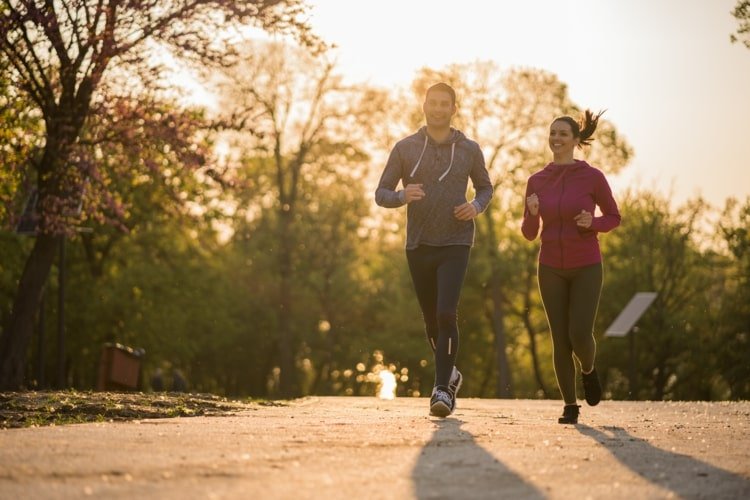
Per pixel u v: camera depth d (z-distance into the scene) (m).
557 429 6.98
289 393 47.34
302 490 3.78
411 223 8.59
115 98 18.11
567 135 8.14
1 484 3.84
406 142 8.59
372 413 9.25
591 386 8.20
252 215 50.94
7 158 19.09
